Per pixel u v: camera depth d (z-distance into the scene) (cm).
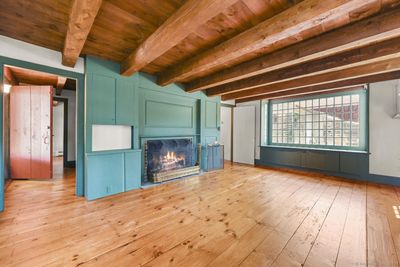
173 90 457
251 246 188
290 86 433
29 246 184
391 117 402
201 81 432
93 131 329
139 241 195
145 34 246
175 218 245
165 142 438
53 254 173
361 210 271
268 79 383
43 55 285
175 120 470
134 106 374
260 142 616
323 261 167
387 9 188
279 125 607
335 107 493
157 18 212
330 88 450
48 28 233
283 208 278
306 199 314
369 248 185
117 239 197
